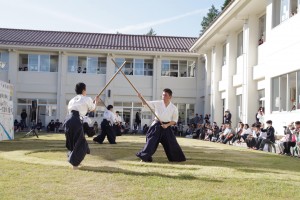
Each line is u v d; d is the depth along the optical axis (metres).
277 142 13.56
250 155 10.18
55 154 8.70
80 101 6.66
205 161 7.98
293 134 12.11
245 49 19.16
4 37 29.08
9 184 4.86
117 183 5.05
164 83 29.39
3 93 15.51
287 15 14.96
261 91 18.38
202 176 5.72
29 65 28.72
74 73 28.80
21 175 5.52
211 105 25.55
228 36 22.12
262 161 8.64
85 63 28.94
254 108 18.83
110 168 6.34
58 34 31.17
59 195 4.36
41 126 27.81
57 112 28.47
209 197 4.38
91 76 28.86
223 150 11.62
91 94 28.81
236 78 21.12
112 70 28.80
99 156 8.48
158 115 7.74
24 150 9.56
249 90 18.86
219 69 24.86
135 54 28.84
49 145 11.58
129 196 4.36
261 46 18.03
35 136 18.47
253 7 17.84
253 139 14.24
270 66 16.34
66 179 5.29
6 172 5.75
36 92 28.67
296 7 14.27
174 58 29.47
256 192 4.73
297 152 11.52
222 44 24.78
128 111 28.92
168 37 31.94
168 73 29.48
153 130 7.70
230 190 4.80
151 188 4.79
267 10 16.73
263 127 15.00
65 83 28.66
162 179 5.38
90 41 29.88
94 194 4.44
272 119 15.98
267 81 16.62
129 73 29.12
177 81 29.45
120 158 8.20
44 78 28.72
